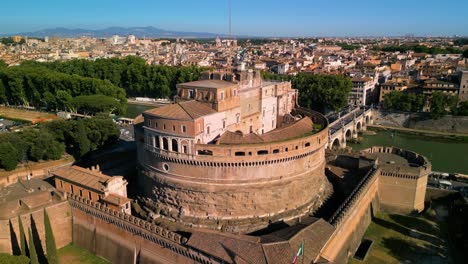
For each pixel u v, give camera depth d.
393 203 116.69
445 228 107.94
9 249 90.69
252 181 94.19
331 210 109.00
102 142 152.00
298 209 101.81
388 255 96.25
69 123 149.00
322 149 110.31
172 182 96.50
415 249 98.62
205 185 93.81
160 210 100.12
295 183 100.56
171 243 80.12
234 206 95.00
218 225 94.19
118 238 91.00
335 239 85.88
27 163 134.88
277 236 78.94
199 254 75.62
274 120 136.25
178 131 92.12
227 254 72.19
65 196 99.56
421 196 116.06
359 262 93.44
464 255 95.62
